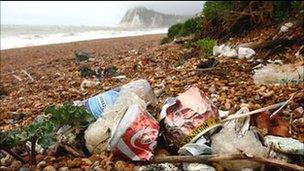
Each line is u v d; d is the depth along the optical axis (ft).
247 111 2.28
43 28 35.58
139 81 2.52
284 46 4.78
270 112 2.63
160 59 5.69
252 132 2.01
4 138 2.06
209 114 2.07
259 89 3.21
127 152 1.97
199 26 6.81
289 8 6.11
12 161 2.19
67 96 4.10
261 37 5.64
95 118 2.33
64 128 2.25
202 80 3.81
